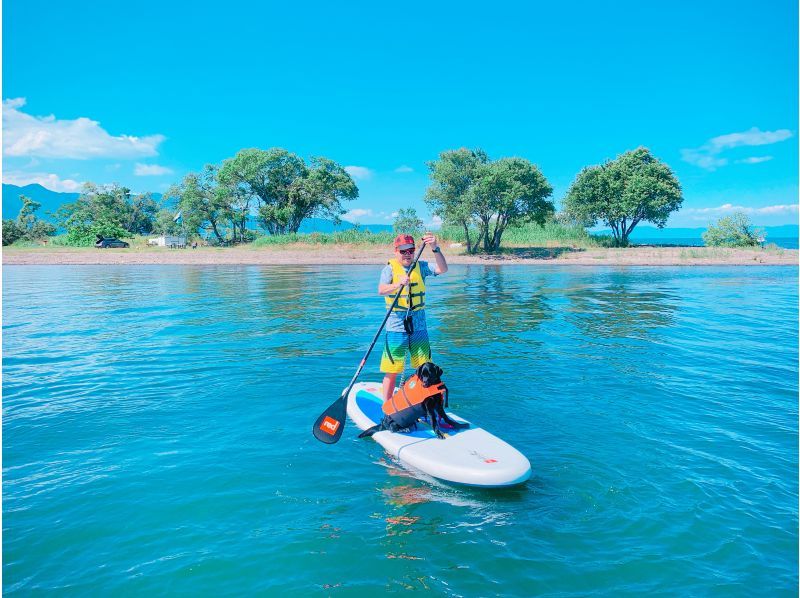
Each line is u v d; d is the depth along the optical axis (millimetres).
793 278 22953
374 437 4746
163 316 12148
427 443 4438
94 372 7121
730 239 42719
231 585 2789
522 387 6363
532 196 38281
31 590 2752
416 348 5281
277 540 3186
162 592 2738
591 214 49562
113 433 4934
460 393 6109
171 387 6414
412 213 47188
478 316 12086
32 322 11250
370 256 41156
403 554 3047
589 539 3193
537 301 14953
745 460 4293
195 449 4559
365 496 3742
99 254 41938
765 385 6488
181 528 3322
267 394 6117
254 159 57031
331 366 7445
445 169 38438
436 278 23594
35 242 60594
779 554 3025
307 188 57625
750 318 11805
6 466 4230
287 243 47812
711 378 6801
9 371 7191
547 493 3770
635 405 5699
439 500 3686
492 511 3531
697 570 2889
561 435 4848
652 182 45156
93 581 2824
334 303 14625
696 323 11117
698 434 4863
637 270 28484
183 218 59906
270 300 15336
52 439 4793
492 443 4418
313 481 3965
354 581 2807
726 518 3404
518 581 2803
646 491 3777
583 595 2693
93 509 3551
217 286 20047
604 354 8141
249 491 3803
